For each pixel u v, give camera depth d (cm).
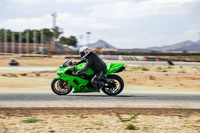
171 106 705
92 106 673
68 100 744
